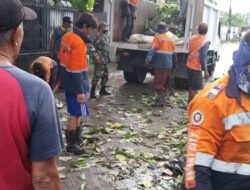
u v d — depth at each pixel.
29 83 1.64
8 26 1.64
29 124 1.61
